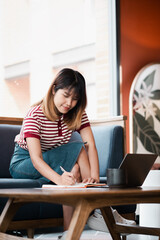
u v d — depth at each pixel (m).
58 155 1.84
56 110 1.90
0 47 3.01
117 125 2.57
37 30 3.27
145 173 1.45
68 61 3.50
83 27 3.63
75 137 2.60
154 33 4.09
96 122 2.80
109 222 1.60
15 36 3.11
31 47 3.22
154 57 4.07
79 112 1.95
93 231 2.48
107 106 3.76
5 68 3.03
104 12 3.80
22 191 1.16
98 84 3.71
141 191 1.11
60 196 0.98
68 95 1.81
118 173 1.34
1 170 2.32
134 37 3.94
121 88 3.79
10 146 2.39
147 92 3.86
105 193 1.04
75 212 1.03
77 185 1.45
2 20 3.04
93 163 1.98
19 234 1.91
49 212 1.93
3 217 1.31
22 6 3.18
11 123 2.57
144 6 4.04
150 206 2.13
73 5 3.56
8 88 3.04
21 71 3.14
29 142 1.76
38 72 3.26
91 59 3.68
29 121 1.83
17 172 1.99
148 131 3.82
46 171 1.62
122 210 2.25
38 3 3.29
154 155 1.45
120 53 3.82
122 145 2.57
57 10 3.43
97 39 3.73
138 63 3.95
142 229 1.52
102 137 2.56
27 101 3.17
